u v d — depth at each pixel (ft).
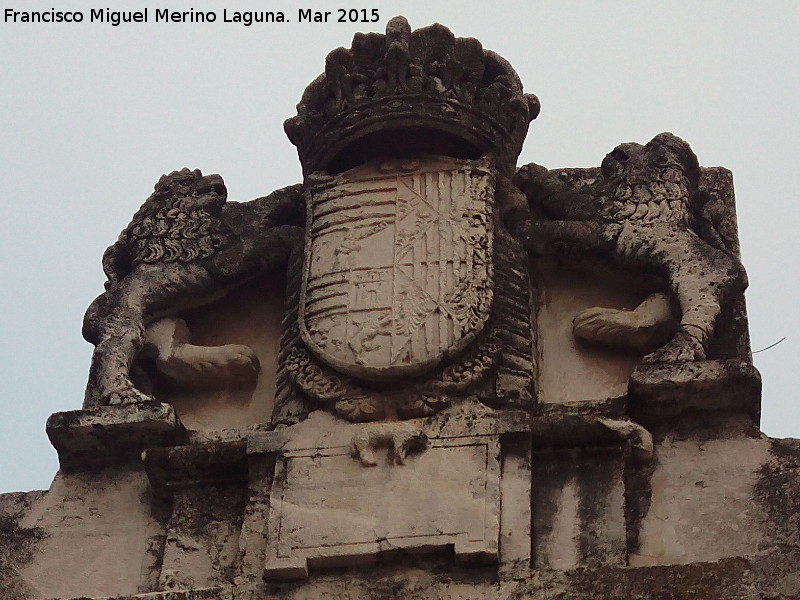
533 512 45.24
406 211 50.11
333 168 52.21
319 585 44.68
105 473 49.11
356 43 52.21
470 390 46.98
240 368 50.26
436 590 44.04
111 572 47.32
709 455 46.26
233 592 44.80
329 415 47.06
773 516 44.91
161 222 53.11
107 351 50.21
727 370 46.50
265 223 53.06
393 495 45.29
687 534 44.98
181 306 51.80
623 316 49.21
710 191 52.75
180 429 48.85
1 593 47.29
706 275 49.11
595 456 46.01
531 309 49.73
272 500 45.78
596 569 43.65
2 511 48.83
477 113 51.55
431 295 48.19
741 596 42.68
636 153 52.42
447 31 52.13
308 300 48.91
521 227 50.93
